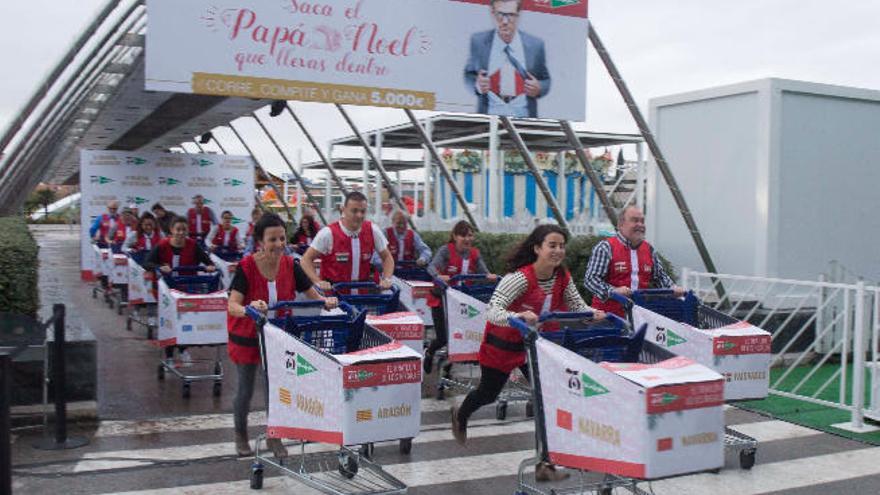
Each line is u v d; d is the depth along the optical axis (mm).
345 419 5000
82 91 14016
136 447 6852
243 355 6250
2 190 16000
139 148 32594
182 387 9086
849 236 12164
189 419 7801
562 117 12398
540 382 5066
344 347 5770
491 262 13734
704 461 4598
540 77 12164
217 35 10227
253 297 6180
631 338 5199
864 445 7086
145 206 21500
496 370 5973
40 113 10414
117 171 21172
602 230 19266
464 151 28141
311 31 10711
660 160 11820
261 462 5820
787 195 11570
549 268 5746
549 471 5805
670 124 13062
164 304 9133
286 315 6012
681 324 6359
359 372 5027
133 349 11508
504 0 11828
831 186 11969
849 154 12141
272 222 6086
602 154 30562
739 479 6152
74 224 62875
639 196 22312
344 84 10938
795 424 7758
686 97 12695
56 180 52312
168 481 5992
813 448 6973
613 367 4715
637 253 7109
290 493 5730
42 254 31250
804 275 11719
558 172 27922
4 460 4672
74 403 7590
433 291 8977
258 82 10469
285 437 5461
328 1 10781
